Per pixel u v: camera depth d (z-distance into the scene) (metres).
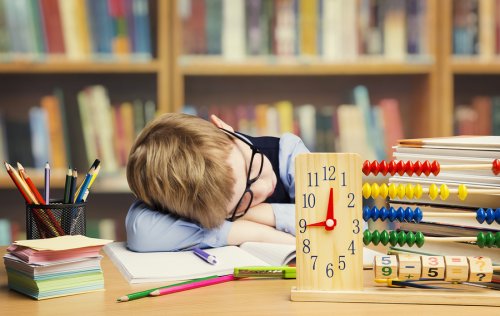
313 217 0.97
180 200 1.32
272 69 2.73
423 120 2.87
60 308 0.95
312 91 3.09
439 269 0.93
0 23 2.67
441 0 2.77
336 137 2.81
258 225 1.41
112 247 1.39
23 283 1.04
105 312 0.92
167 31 2.73
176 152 1.34
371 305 0.93
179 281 1.09
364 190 1.01
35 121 2.74
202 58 2.74
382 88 3.07
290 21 2.73
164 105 2.73
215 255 1.24
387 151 2.82
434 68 2.78
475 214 0.97
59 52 2.71
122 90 3.03
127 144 2.74
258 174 1.48
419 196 1.01
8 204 3.08
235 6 2.72
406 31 2.77
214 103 3.08
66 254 1.02
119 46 2.72
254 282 1.08
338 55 2.75
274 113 2.79
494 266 0.95
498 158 1.00
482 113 2.89
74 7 2.70
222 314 0.89
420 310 0.90
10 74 2.97
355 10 2.74
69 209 1.22
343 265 0.96
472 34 2.79
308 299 0.96
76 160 2.77
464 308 0.92
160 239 1.30
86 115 2.73
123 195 3.10
